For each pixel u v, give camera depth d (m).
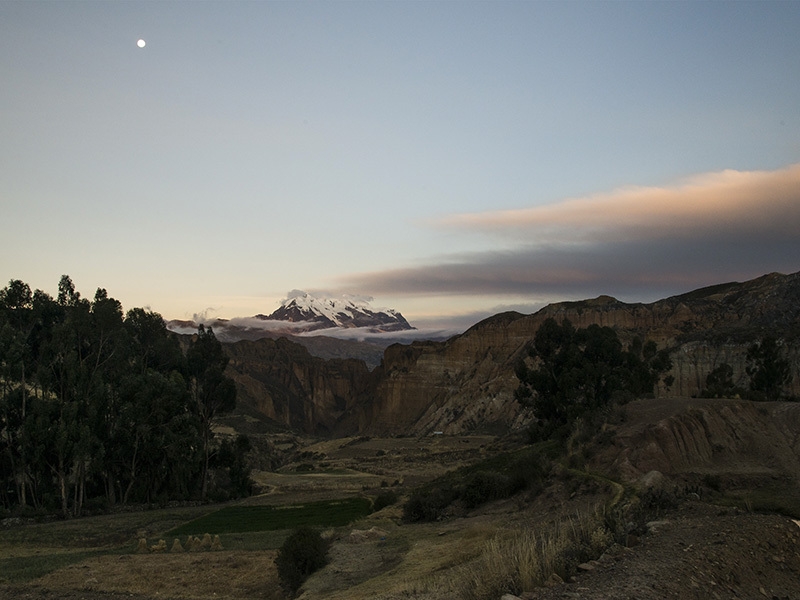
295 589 29.92
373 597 20.81
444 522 39.53
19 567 37.75
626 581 15.16
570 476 36.06
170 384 81.00
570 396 69.44
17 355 72.19
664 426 35.22
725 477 32.03
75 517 68.19
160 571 35.78
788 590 16.72
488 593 16.17
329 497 76.00
